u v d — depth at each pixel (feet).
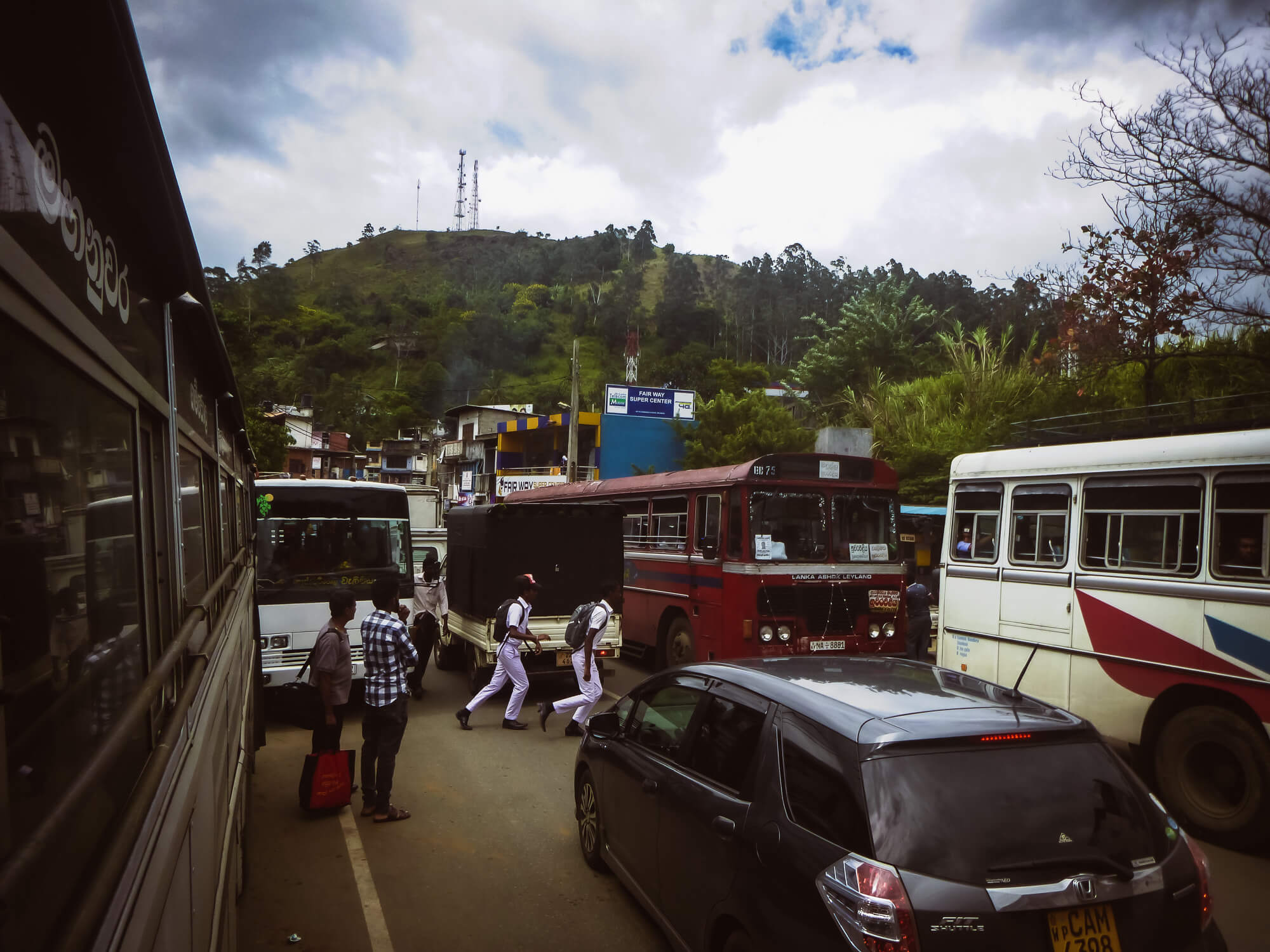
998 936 8.92
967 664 29.01
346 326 455.63
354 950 14.69
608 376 376.27
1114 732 23.70
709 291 650.02
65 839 5.04
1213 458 21.48
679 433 114.32
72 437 5.72
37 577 4.92
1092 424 27.25
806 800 10.67
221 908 10.43
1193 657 21.48
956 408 80.12
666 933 13.65
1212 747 20.86
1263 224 34.83
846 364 115.85
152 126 6.26
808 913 9.70
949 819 9.65
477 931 15.42
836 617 34.06
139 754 7.10
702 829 12.49
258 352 379.14
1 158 4.37
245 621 22.00
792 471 34.35
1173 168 35.86
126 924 5.16
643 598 42.24
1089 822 9.98
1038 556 26.63
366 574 32.89
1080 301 42.68
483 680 36.01
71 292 5.71
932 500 72.84
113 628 6.59
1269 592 19.92
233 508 23.41
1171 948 9.53
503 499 37.81
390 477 240.12
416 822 21.04
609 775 16.88
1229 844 20.16
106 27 4.93
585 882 17.52
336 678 21.70
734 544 33.88
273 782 24.58
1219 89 33.86
